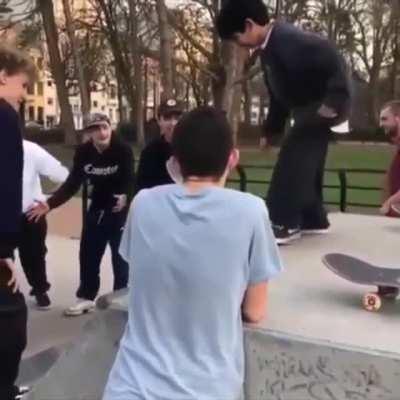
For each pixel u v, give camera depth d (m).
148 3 21.89
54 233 9.77
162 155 5.14
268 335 2.41
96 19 29.44
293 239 4.18
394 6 33.03
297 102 3.93
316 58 3.72
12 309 2.91
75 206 12.00
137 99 29.16
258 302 2.26
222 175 2.20
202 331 2.04
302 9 22.45
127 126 34.09
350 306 2.87
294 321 2.62
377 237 4.38
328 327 2.55
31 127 41.91
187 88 31.84
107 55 37.03
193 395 1.96
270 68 3.88
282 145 4.09
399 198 4.99
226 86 15.67
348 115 3.87
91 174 5.83
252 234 2.12
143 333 2.09
